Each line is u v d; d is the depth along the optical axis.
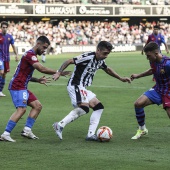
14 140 19.14
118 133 20.80
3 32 36.12
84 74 19.28
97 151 17.19
